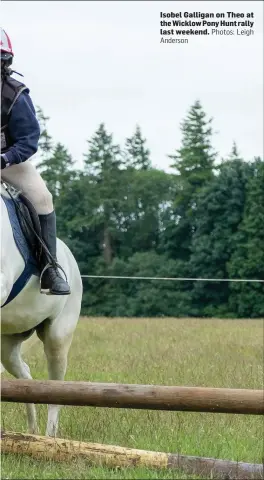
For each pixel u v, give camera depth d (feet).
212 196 225.35
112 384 21.39
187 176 260.42
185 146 266.36
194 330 85.61
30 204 26.12
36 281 26.45
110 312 226.99
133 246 255.29
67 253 29.71
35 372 45.85
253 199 220.84
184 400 20.75
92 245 253.85
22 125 25.36
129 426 28.96
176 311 220.23
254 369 44.96
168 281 223.30
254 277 213.87
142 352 56.85
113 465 22.93
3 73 25.31
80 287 29.99
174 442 26.40
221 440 26.50
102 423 29.30
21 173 26.30
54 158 270.67
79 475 21.81
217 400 20.59
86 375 43.11
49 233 26.50
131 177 257.55
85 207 255.50
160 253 249.34
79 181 257.75
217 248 221.25
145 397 20.95
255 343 65.82
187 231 242.78
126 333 77.87
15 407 33.12
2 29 25.34
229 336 75.41
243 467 22.08
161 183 258.78
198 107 268.21
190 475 22.03
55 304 28.07
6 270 24.49
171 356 53.36
